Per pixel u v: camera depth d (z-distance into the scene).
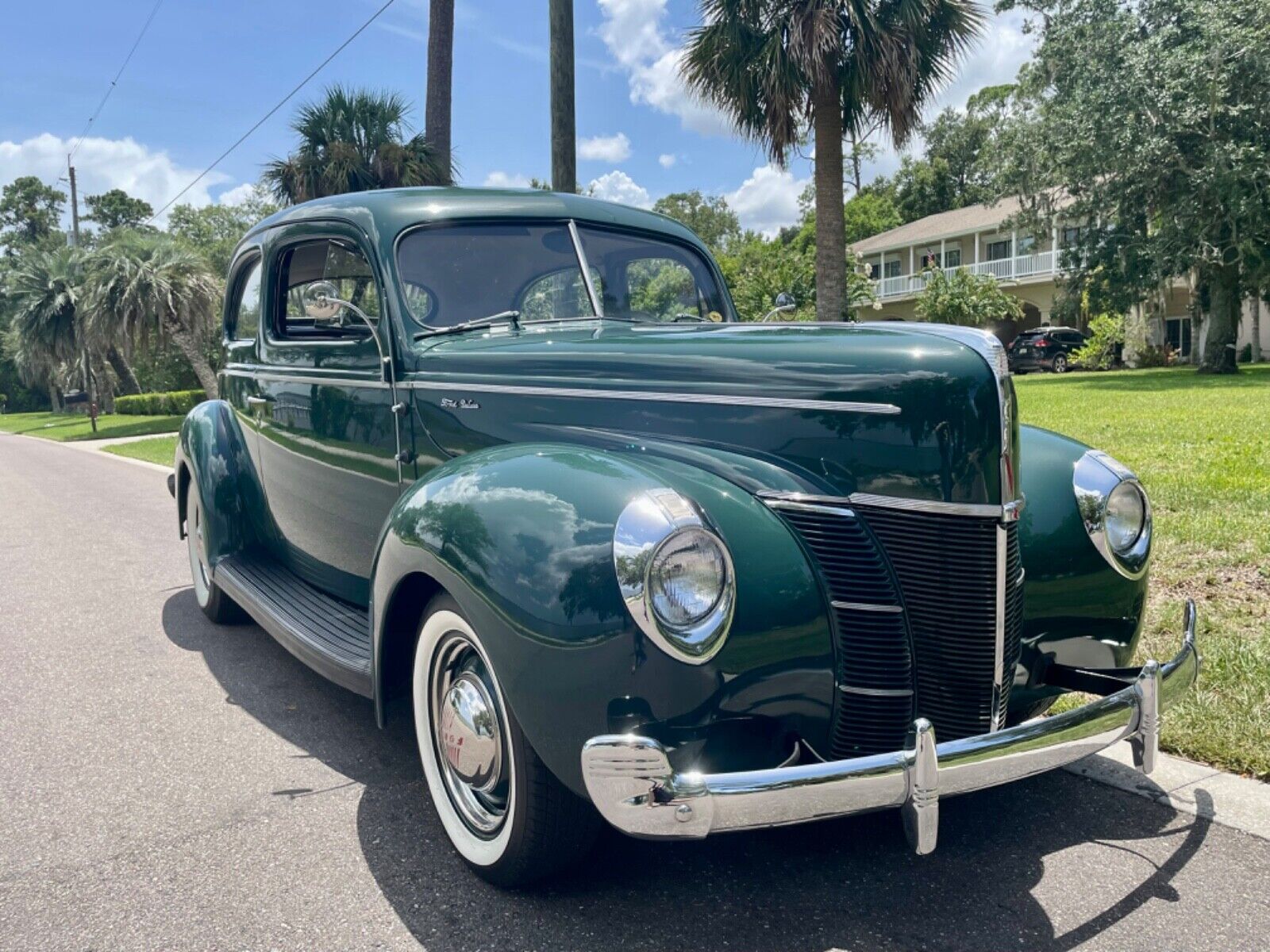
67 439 29.92
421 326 3.37
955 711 2.40
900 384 2.38
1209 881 2.49
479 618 2.27
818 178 13.45
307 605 3.89
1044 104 23.86
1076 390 18.05
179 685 4.33
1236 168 19.62
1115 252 22.39
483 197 3.68
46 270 35.94
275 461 4.33
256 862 2.74
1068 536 2.80
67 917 2.49
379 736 3.68
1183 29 21.19
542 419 2.92
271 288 4.27
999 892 2.48
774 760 2.25
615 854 2.71
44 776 3.39
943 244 37.72
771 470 2.49
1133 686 2.40
